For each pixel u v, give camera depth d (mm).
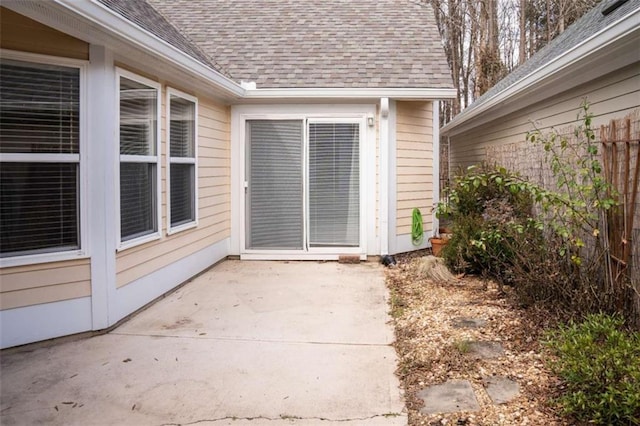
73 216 4078
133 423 2721
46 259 3906
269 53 8156
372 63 7840
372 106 7465
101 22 3605
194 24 9234
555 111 6016
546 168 5414
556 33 17672
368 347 3873
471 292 5387
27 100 3818
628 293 3820
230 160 7586
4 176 3727
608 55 4270
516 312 4488
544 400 2838
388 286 5926
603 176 4270
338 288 5848
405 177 7902
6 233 3760
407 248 8031
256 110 7477
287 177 7547
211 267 6984
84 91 4062
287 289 5809
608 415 2453
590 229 4402
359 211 7520
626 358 2730
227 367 3482
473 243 5289
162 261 5375
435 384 3137
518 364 3381
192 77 5488
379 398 2984
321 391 3090
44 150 3904
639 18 3523
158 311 4898
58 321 3998
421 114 8172
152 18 6242
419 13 9617
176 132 5793
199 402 2955
